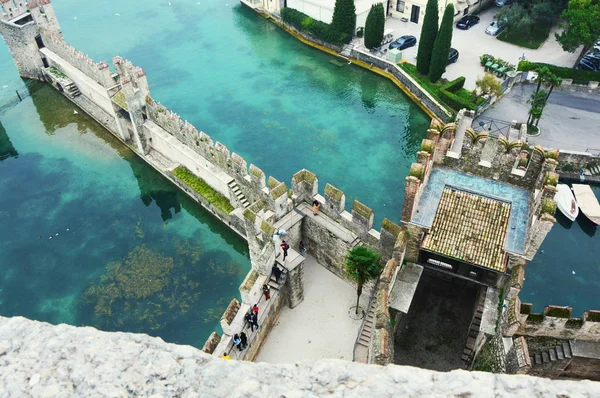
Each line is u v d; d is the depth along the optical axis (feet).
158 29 276.00
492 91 195.83
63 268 151.43
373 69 238.89
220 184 156.76
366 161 187.93
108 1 305.53
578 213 163.84
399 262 97.66
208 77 236.22
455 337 114.52
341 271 133.39
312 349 119.44
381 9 228.63
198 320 135.54
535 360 94.89
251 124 206.28
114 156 192.03
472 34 250.78
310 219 130.52
